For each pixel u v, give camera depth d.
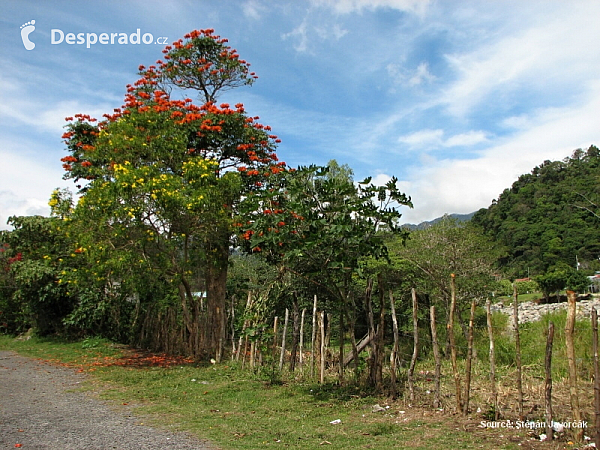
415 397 7.02
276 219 7.56
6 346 15.71
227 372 10.08
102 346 14.40
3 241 17.08
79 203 10.26
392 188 7.26
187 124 12.38
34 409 6.91
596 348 4.69
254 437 5.57
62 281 12.94
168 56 14.04
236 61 14.00
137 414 6.73
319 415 6.59
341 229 6.90
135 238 10.45
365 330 11.95
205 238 11.47
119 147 11.23
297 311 10.09
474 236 12.28
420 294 12.29
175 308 13.53
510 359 9.62
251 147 12.64
